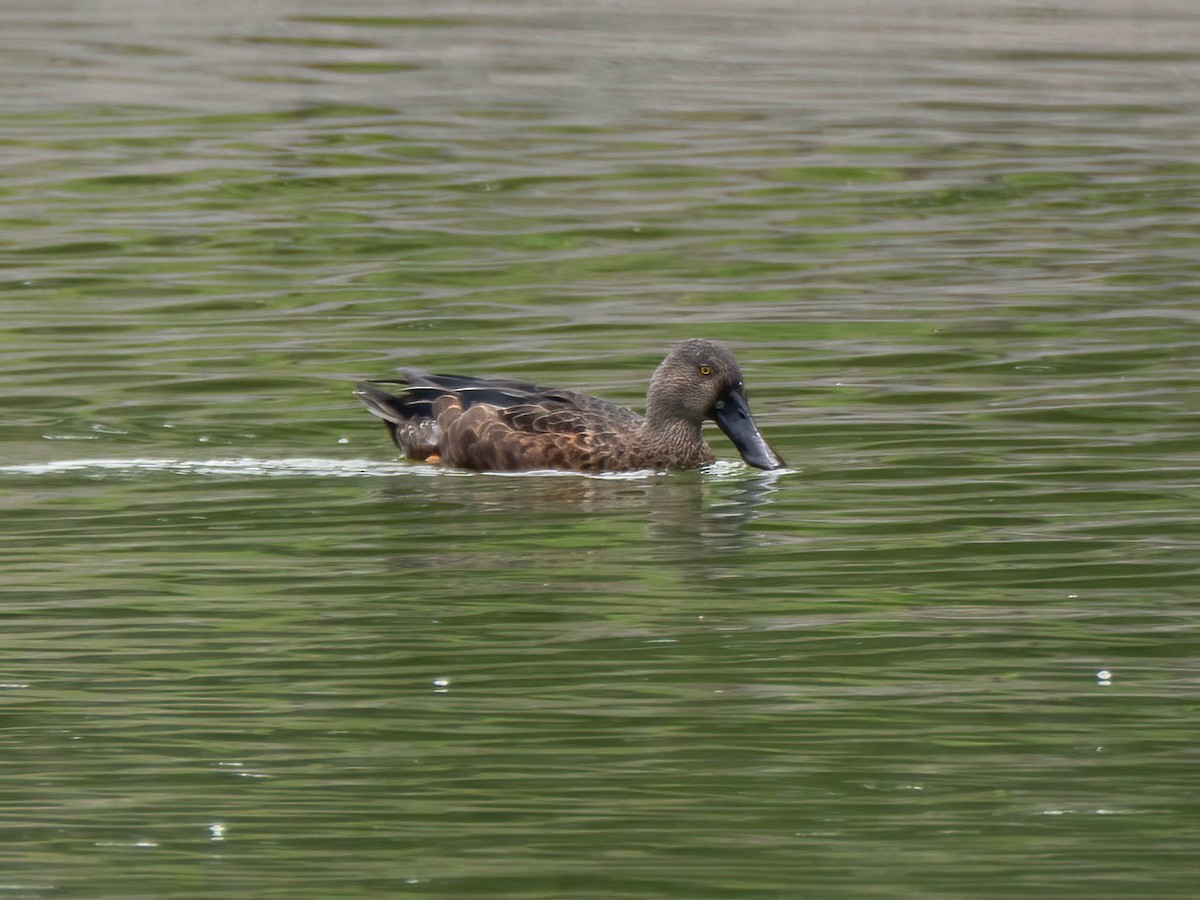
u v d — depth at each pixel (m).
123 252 24.17
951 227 25.61
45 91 34.53
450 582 12.95
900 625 11.98
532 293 22.25
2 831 9.19
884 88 35.66
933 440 16.44
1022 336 20.00
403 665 11.35
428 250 24.28
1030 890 8.53
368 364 19.22
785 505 14.81
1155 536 13.72
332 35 41.09
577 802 9.48
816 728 10.38
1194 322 20.44
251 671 11.26
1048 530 13.91
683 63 38.22
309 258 23.94
